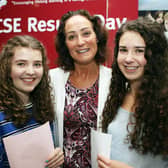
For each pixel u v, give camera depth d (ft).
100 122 4.12
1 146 3.59
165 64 3.45
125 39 3.40
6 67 3.76
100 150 3.58
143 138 3.40
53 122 4.35
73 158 4.50
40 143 3.63
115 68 3.87
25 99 3.95
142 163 3.42
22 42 3.75
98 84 4.69
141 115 3.45
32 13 5.82
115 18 5.62
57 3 5.74
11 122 3.67
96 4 5.64
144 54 3.36
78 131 4.49
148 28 3.35
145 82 3.42
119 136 3.59
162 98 3.41
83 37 4.53
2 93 3.75
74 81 4.80
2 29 5.93
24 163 3.49
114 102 3.87
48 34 5.82
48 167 3.71
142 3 5.53
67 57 4.90
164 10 5.46
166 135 3.33
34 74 3.73
